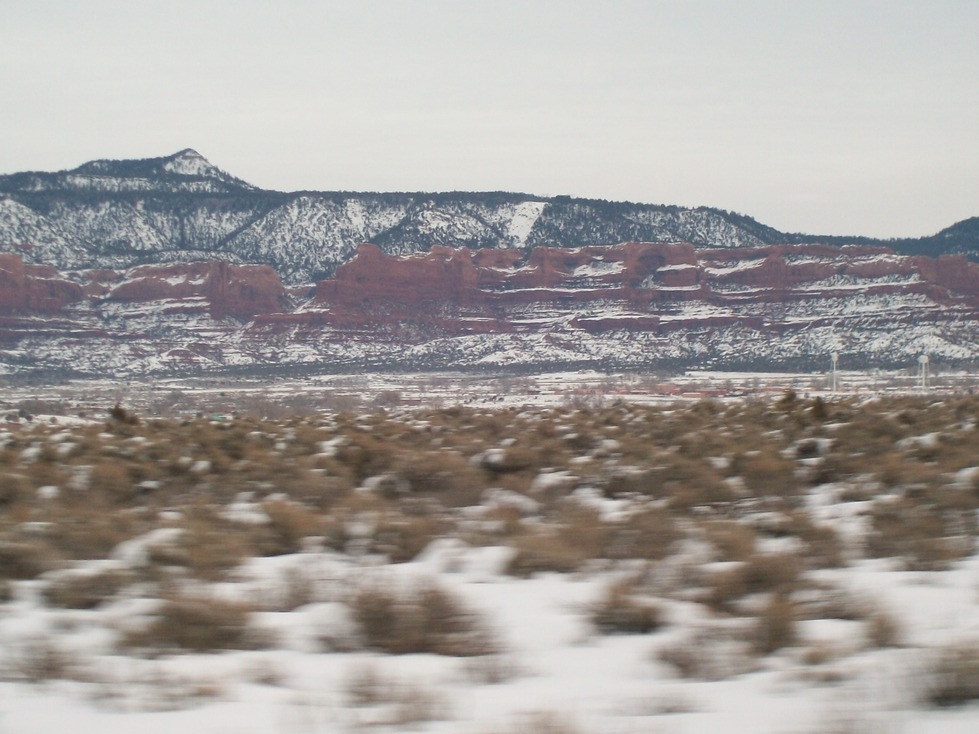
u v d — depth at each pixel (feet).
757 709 81.10
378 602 108.58
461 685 89.76
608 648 100.53
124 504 200.85
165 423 359.05
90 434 317.83
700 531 151.43
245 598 119.14
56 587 121.29
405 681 90.27
